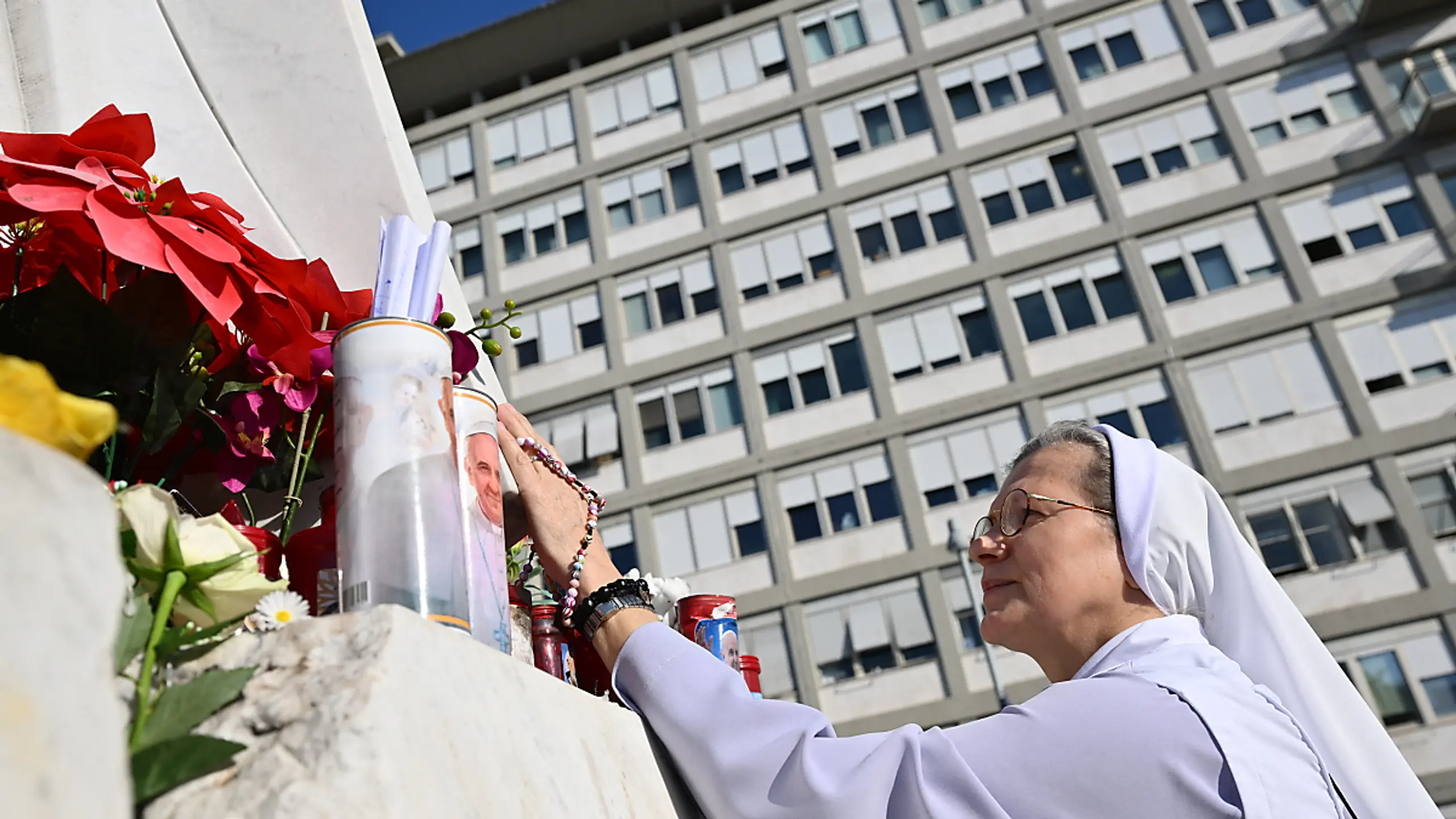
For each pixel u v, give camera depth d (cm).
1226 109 1697
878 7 1898
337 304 93
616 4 1972
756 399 1712
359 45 144
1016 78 1798
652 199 1892
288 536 88
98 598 31
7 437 30
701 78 1942
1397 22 1681
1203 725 88
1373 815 103
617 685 96
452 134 2027
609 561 105
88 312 73
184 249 82
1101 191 1695
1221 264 1628
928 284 1708
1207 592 109
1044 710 89
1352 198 1619
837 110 1858
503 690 60
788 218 1806
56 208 78
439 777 49
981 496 1586
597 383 1780
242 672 47
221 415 90
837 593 1583
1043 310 1664
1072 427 113
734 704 90
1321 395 1532
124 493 52
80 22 126
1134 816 84
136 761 43
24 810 27
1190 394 1568
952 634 1523
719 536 1655
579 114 1969
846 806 82
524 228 1930
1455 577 1412
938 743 87
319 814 43
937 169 1772
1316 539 1473
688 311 1797
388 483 68
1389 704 1384
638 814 75
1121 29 1784
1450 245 1556
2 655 28
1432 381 1505
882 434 1642
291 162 138
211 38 138
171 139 130
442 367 75
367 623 51
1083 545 106
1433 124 1583
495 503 82
